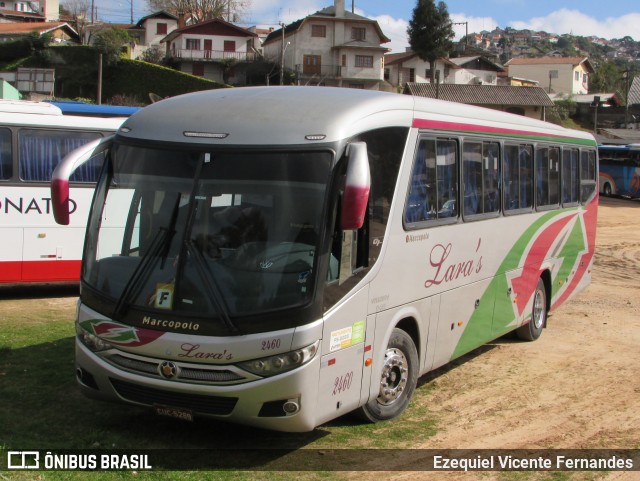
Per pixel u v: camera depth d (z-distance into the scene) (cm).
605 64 11419
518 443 669
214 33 7325
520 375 905
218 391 541
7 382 752
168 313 553
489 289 904
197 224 566
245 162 572
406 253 688
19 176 1233
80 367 608
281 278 548
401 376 707
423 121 722
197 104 637
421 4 6875
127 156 616
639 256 2314
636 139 6819
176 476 544
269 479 552
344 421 693
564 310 1371
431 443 653
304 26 7106
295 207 560
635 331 1197
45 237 1255
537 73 10038
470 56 9219
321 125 581
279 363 538
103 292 590
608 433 707
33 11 10500
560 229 1150
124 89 6269
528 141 1011
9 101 1260
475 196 847
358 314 609
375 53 7206
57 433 619
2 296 1311
